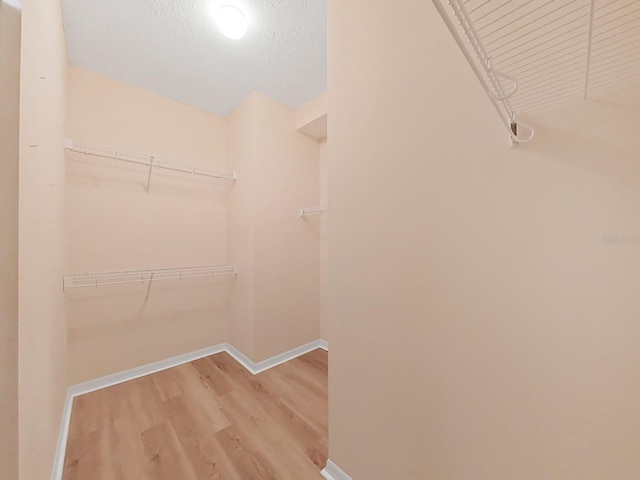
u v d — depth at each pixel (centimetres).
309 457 137
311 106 248
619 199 59
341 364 122
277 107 252
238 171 256
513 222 74
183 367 235
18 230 61
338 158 124
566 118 66
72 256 190
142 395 191
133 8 147
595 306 62
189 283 248
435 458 90
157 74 207
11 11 61
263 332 237
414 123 95
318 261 288
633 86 57
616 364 60
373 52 108
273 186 248
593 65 57
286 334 256
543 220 69
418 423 95
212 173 258
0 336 58
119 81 213
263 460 134
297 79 217
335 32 125
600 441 62
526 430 72
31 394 79
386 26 103
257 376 221
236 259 258
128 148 216
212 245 266
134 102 220
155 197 230
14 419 59
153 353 228
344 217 121
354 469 116
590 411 63
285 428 158
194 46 178
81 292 194
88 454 137
